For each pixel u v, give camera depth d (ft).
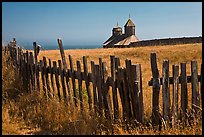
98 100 21.61
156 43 190.80
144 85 34.32
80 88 23.06
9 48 37.11
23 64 31.35
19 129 21.98
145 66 60.49
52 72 26.11
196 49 92.02
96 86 21.68
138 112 19.57
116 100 20.56
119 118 20.52
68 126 21.08
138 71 19.25
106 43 266.57
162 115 19.51
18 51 33.06
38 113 24.02
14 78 32.19
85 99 26.27
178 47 105.81
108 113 20.97
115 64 20.40
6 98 28.53
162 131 18.90
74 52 110.01
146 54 91.45
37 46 28.68
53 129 21.62
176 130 18.72
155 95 19.40
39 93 27.14
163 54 88.12
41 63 27.53
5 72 33.24
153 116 19.61
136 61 78.54
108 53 100.48
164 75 19.27
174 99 19.48
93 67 21.68
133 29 255.29
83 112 21.68
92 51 115.34
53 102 24.29
